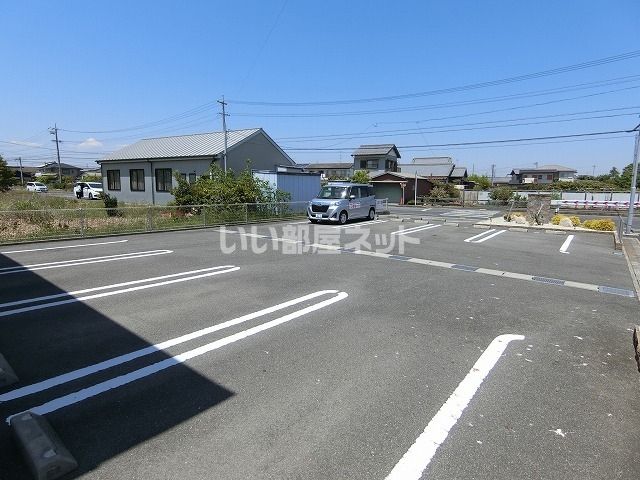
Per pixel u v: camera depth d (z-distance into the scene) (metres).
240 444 2.43
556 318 4.92
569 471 2.26
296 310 4.99
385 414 2.78
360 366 3.50
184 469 2.21
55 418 2.67
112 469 2.20
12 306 5.00
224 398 2.95
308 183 19.47
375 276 6.97
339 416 2.74
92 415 2.71
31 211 10.62
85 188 29.48
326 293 5.80
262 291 5.85
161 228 12.54
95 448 2.37
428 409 2.86
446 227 15.45
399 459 2.33
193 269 7.25
